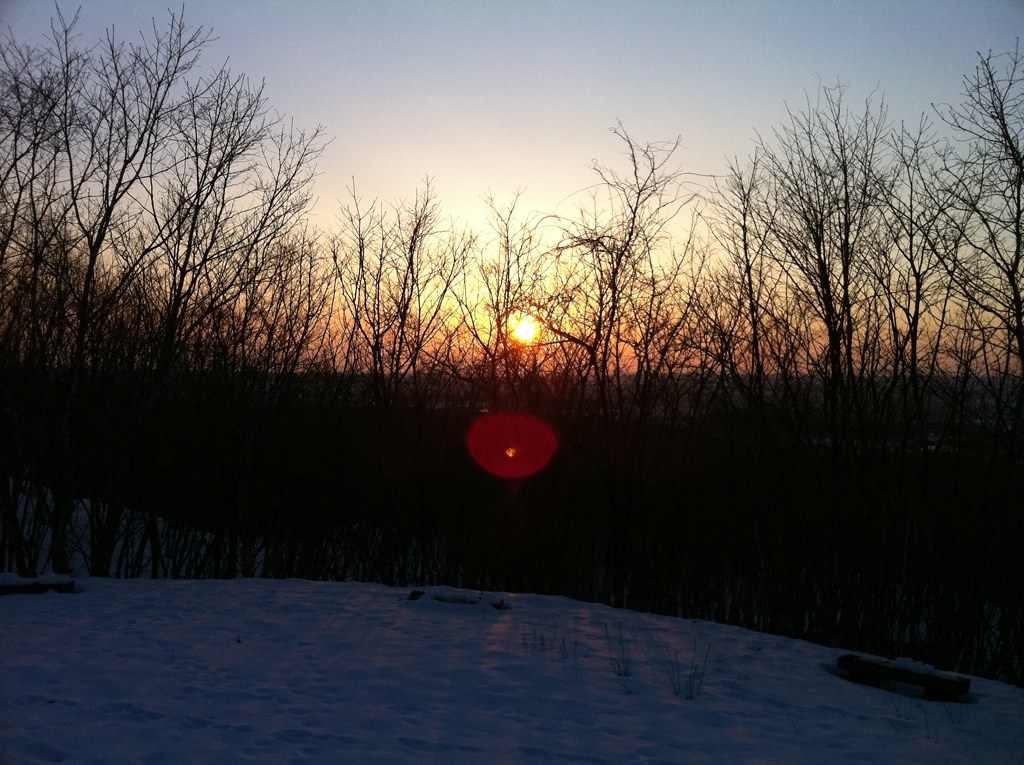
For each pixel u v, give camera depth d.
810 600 16.50
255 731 6.04
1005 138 14.27
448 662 8.38
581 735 6.42
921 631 15.54
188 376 18.52
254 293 18.50
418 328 19.83
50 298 14.46
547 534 17.97
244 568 19.31
